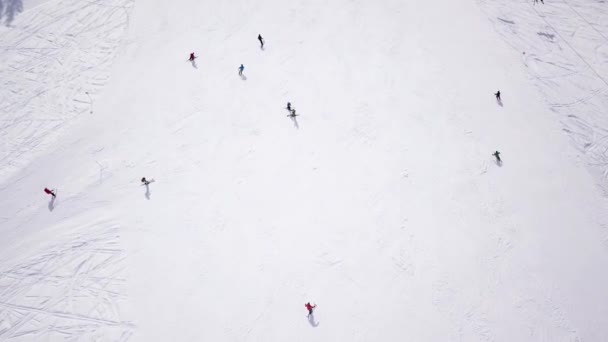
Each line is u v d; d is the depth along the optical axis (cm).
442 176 1772
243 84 2019
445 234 1619
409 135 1886
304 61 2109
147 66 2062
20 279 1497
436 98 2016
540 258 1582
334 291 1483
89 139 1841
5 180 1728
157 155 1800
